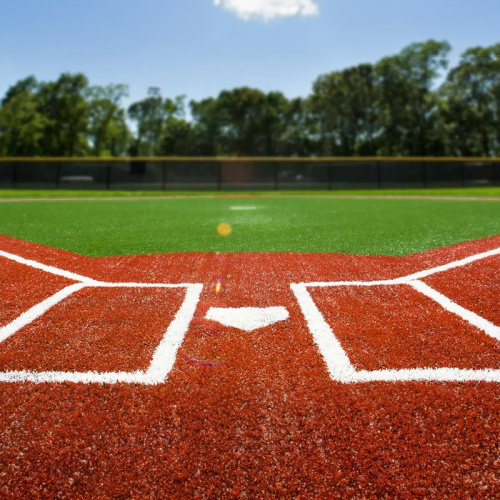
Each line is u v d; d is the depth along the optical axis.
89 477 1.38
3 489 1.33
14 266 4.00
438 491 1.32
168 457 1.46
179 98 58.16
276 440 1.53
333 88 46.66
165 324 2.60
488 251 4.59
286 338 2.39
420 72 44.72
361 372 2.00
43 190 21.64
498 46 41.75
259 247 5.09
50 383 1.92
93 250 4.90
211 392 1.84
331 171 25.44
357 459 1.44
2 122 45.50
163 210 10.41
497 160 22.80
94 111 50.06
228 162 24.83
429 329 2.51
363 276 3.66
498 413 1.68
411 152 46.00
